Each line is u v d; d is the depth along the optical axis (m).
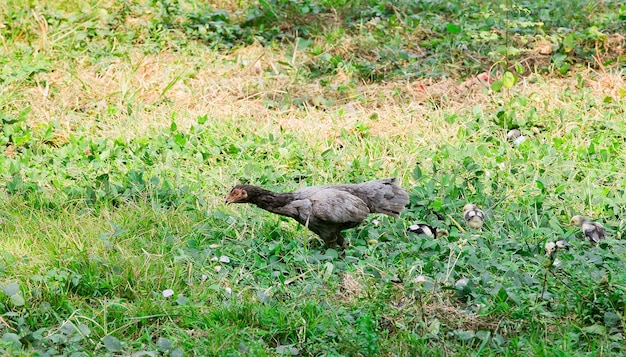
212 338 7.00
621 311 7.21
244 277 7.96
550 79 12.94
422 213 9.22
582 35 13.84
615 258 8.16
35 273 7.92
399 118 11.80
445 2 15.48
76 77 12.81
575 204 9.46
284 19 15.17
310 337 7.04
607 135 11.18
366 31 14.59
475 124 11.40
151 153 10.65
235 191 8.21
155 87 12.75
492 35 13.39
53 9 14.85
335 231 8.39
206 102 12.38
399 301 7.48
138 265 7.96
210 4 15.74
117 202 9.52
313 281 7.84
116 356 6.82
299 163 10.62
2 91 12.30
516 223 8.86
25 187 9.70
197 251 8.31
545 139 11.13
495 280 7.71
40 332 7.01
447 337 7.01
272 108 12.41
